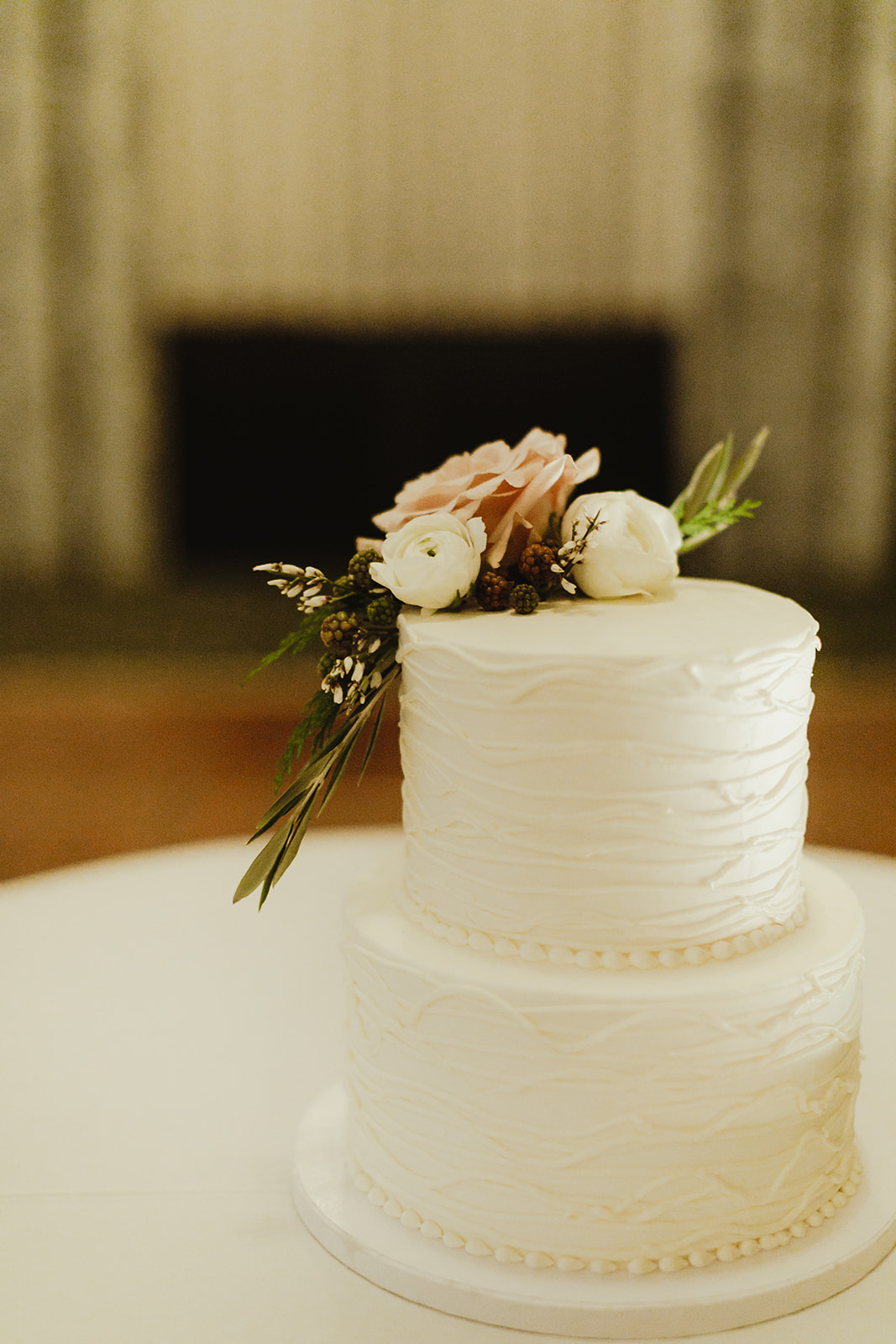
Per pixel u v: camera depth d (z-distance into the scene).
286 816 0.89
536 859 0.82
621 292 3.53
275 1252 0.84
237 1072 0.97
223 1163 0.90
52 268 3.43
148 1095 0.95
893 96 3.31
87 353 3.52
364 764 0.89
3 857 1.92
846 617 3.46
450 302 3.54
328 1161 0.89
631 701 0.80
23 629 3.42
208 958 1.09
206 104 3.36
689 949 0.82
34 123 3.31
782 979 0.81
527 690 0.80
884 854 1.91
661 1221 0.81
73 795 2.23
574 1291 0.80
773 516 3.69
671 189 3.44
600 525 0.89
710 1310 0.80
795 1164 0.83
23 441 3.57
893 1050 0.98
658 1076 0.80
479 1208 0.82
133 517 3.71
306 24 3.31
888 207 3.40
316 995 1.04
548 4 3.30
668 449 3.91
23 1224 0.85
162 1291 0.81
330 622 0.88
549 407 3.95
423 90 3.36
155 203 3.43
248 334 3.88
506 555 0.91
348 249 3.49
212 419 3.95
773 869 0.84
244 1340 0.79
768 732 0.82
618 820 0.81
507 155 3.42
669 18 3.29
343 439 4.00
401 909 0.87
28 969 1.07
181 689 2.91
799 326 3.52
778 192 3.41
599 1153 0.81
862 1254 0.83
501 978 0.81
